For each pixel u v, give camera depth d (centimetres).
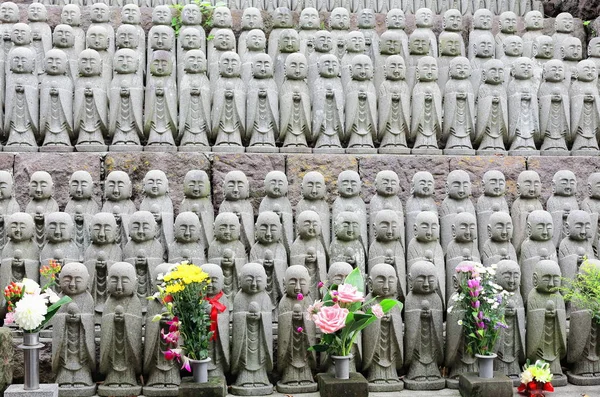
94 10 788
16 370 533
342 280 543
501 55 828
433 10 911
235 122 711
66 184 657
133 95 702
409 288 586
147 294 578
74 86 716
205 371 498
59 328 520
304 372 536
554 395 527
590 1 933
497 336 531
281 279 582
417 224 601
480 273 525
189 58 716
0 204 604
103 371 527
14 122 688
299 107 716
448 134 737
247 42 771
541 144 756
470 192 646
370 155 693
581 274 555
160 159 668
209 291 526
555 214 655
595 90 746
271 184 624
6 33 752
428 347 548
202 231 623
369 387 536
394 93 726
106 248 582
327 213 632
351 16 884
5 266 570
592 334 554
